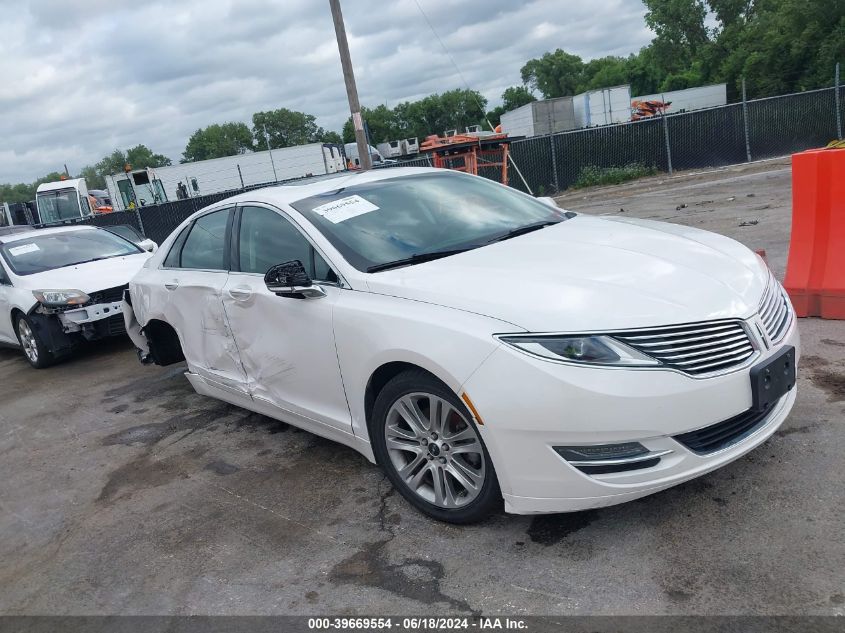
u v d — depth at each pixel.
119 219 21.19
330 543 3.34
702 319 2.84
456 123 85.75
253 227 4.37
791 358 3.07
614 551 2.91
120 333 7.93
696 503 3.14
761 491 3.15
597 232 3.82
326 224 3.91
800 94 20.98
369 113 92.44
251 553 3.36
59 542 3.81
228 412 5.53
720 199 12.80
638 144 21.94
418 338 3.05
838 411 3.77
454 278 3.25
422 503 3.36
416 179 4.56
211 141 119.69
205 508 3.91
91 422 5.84
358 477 3.98
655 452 2.72
